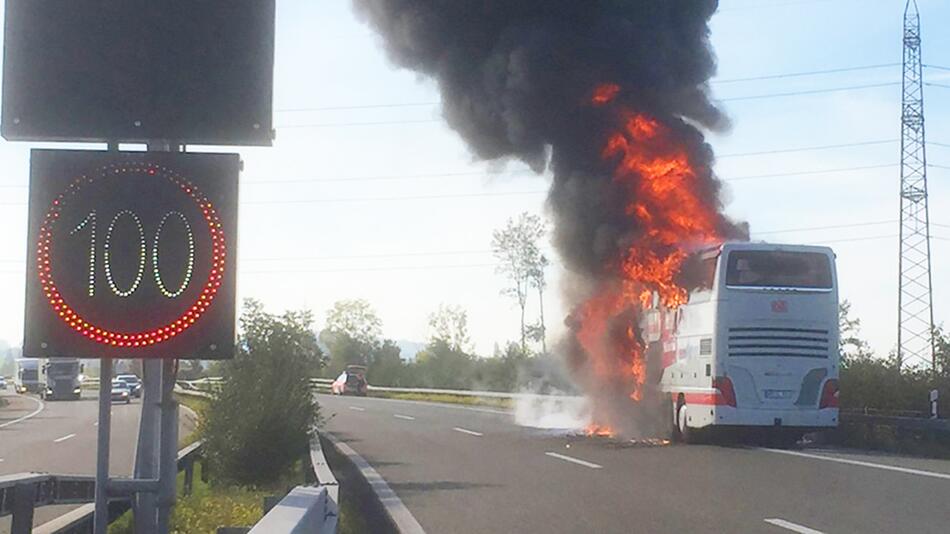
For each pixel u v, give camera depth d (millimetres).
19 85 5441
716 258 21703
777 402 21297
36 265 5344
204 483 16891
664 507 12633
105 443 5785
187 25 5516
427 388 66500
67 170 5383
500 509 12758
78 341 5340
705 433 22875
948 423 21547
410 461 19312
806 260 21750
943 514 11750
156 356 5359
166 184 5398
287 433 16516
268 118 5562
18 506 8555
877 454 20203
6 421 40750
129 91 5484
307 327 17953
